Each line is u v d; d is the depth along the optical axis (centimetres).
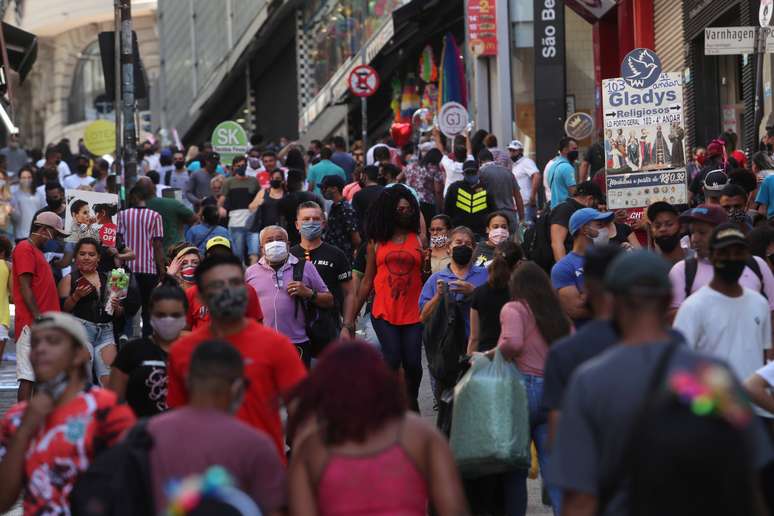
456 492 1341
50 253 3875
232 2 14250
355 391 1333
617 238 3228
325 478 1336
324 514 1337
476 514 2081
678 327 1833
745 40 3375
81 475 1384
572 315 2394
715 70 5609
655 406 1145
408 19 7994
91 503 1363
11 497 1498
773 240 2495
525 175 5250
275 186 4703
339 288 2897
